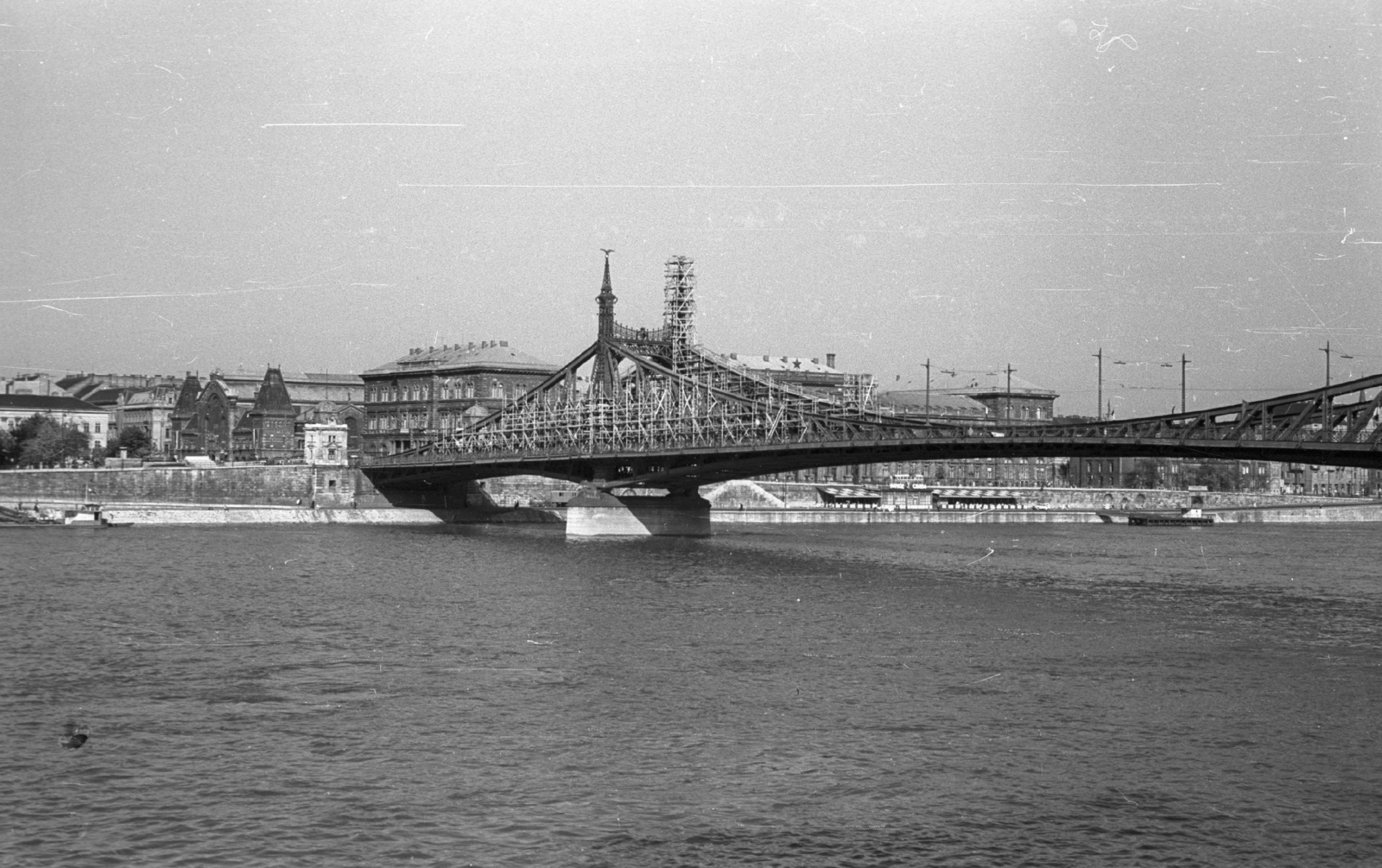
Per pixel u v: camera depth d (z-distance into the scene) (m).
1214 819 56.53
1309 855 53.19
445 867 51.59
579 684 78.81
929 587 128.38
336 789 59.38
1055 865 52.19
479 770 61.97
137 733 67.69
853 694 76.25
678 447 194.25
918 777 61.19
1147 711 72.81
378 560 156.75
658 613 107.69
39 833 54.41
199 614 106.38
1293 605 116.50
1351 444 116.06
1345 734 68.44
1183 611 111.31
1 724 69.50
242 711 72.31
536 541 196.25
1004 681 79.94
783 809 57.25
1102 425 140.12
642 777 61.00
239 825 55.28
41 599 115.06
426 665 84.50
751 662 85.62
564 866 51.69
